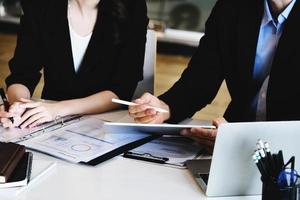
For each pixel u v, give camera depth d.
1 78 4.16
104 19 1.82
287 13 1.49
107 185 1.02
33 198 0.93
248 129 0.96
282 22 1.51
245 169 0.99
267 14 1.54
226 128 0.94
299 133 0.99
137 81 1.85
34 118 1.39
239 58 1.60
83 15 1.82
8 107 1.46
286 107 1.53
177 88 1.64
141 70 1.87
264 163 0.89
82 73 1.85
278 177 0.87
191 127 1.23
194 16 5.80
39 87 3.39
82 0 1.79
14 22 6.00
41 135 1.30
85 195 0.96
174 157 1.20
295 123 0.98
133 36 1.84
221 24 1.65
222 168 0.98
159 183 1.05
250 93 1.61
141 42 1.85
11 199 0.92
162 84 4.54
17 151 1.05
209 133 1.21
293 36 1.48
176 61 5.49
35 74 1.87
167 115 1.52
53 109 1.48
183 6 5.82
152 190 1.01
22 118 1.38
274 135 0.98
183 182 1.06
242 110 1.65
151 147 1.27
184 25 5.87
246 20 1.59
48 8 1.83
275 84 1.52
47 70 1.89
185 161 1.18
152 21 5.94
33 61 1.85
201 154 1.24
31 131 1.33
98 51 1.83
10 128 1.35
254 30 1.57
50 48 1.84
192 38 5.69
